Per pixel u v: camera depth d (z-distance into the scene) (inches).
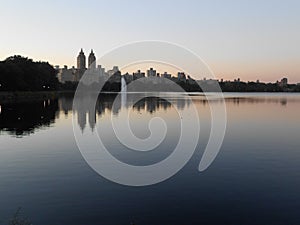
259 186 869.8
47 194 793.6
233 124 2213.3
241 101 5536.4
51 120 2233.0
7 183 868.0
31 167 1026.7
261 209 723.4
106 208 717.3
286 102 5275.6
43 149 1294.3
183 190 838.5
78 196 781.9
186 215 689.6
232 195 805.9
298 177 952.9
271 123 2283.5
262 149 1355.8
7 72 4446.4
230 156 1225.4
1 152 1237.7
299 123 2288.4
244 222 663.8
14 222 629.0
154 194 807.1
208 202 760.3
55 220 654.5
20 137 1566.2
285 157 1208.2
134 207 724.0
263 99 6628.9
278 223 660.1
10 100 4202.8
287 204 752.3
